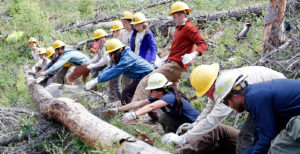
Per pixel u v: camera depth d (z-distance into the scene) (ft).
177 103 11.14
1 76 22.80
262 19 23.57
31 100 16.72
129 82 16.48
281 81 6.80
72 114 12.02
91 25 33.71
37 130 12.93
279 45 16.85
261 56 15.21
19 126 13.44
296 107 6.49
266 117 6.45
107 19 34.24
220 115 8.47
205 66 8.73
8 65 26.71
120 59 14.10
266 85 6.71
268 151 6.75
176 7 13.38
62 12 42.96
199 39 13.30
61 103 13.01
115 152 8.99
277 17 16.46
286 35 16.63
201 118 10.27
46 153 11.77
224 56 19.16
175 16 13.51
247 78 7.43
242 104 7.07
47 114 13.30
